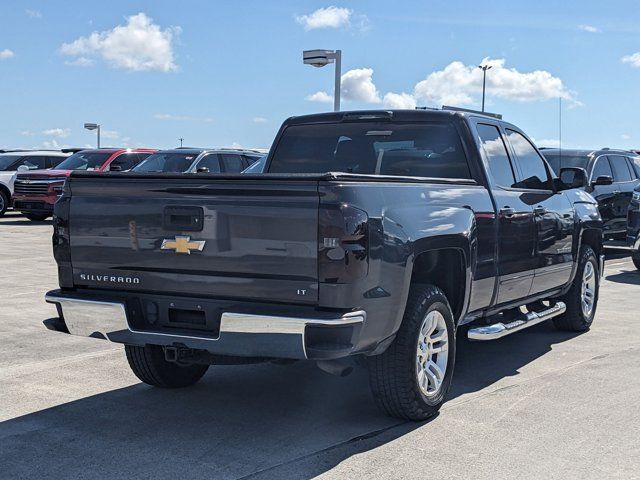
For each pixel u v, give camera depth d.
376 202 4.51
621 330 8.25
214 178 4.51
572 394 5.74
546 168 7.36
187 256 4.63
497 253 5.99
